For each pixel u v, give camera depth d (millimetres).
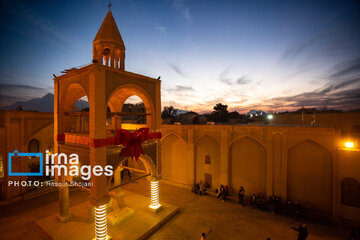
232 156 15211
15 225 11180
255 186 14320
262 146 14047
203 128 16250
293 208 12297
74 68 9547
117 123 13062
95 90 8500
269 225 11500
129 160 22000
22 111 14969
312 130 12109
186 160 17328
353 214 11031
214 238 10305
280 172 13203
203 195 15578
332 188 11695
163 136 18375
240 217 12367
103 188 8898
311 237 10281
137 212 12258
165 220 11781
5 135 14023
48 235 9953
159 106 12398
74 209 12578
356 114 11391
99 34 10078
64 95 10734
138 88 10867
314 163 12250
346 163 11156
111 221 10797
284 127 13008
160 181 18453
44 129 16438
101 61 9922
